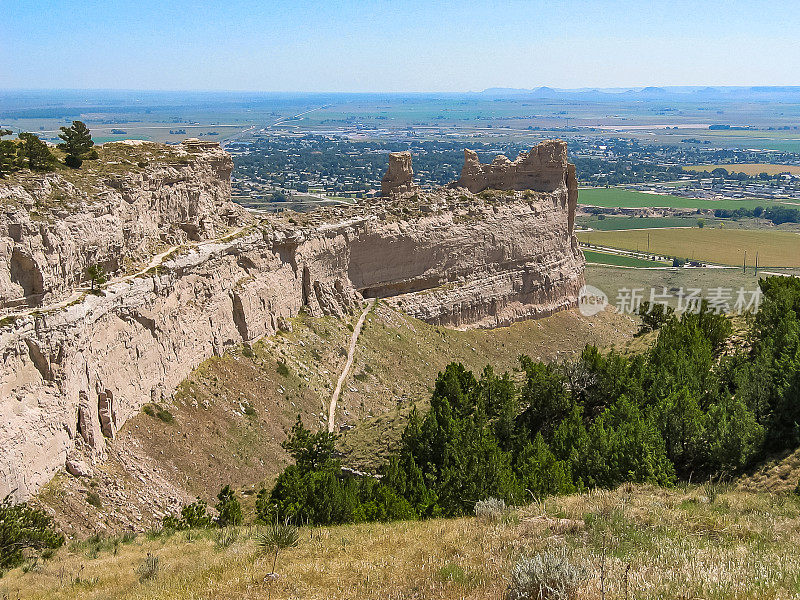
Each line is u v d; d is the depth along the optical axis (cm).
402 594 2556
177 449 6706
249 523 5350
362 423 7662
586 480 4706
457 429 5466
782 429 4825
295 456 5688
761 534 2905
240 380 8038
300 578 2867
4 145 6444
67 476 5566
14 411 5197
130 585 3209
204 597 2777
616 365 6488
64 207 6153
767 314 7119
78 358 5875
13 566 3953
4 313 5397
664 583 2373
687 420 5022
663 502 3469
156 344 7050
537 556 2469
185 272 7675
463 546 3008
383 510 4378
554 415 6306
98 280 6356
